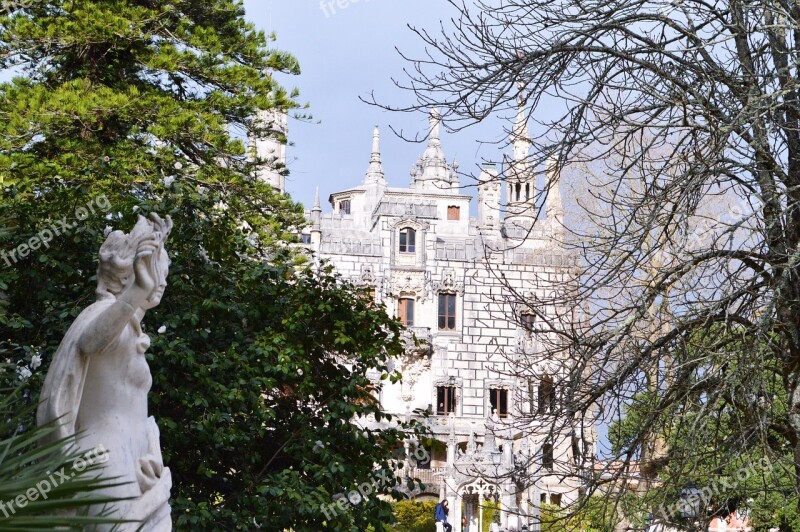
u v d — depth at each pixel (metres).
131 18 23.48
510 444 52.56
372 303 16.50
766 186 11.60
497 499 45.28
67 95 21.59
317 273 17.09
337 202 90.38
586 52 12.42
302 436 14.41
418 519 51.66
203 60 24.44
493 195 73.56
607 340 11.98
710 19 12.20
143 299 5.70
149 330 13.48
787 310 11.85
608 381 11.91
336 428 14.72
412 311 71.06
